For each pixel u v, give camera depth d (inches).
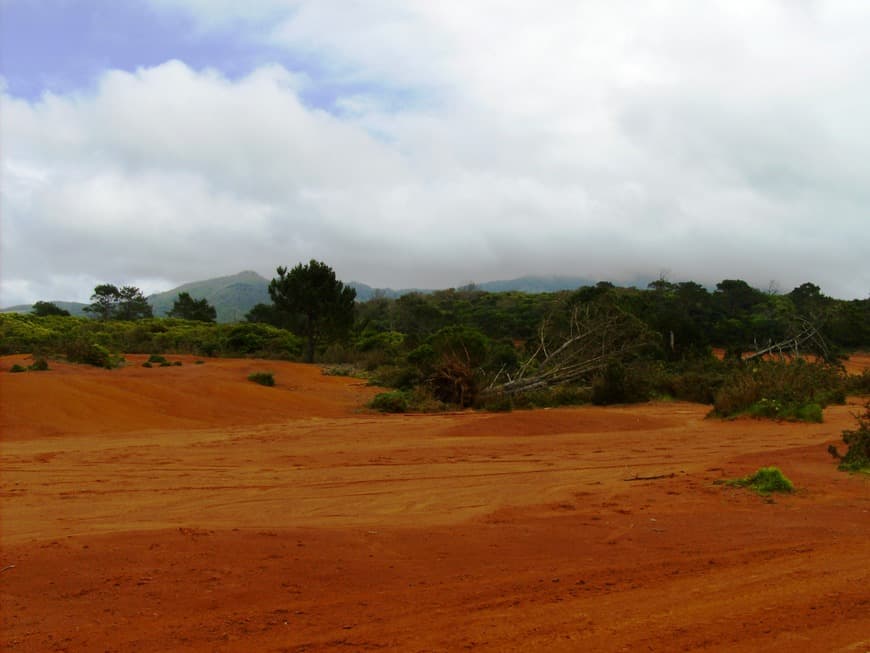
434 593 211.0
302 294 1761.8
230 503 343.9
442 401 983.0
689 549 261.3
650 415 839.1
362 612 194.9
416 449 546.6
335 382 1246.3
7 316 2007.9
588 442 595.5
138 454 500.7
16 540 264.5
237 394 853.2
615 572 232.5
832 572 229.8
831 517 312.8
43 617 189.9
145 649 170.6
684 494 367.2
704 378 1067.9
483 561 245.6
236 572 227.9
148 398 748.6
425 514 324.5
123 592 208.5
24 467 439.8
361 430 682.2
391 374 1243.8
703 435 645.3
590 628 181.6
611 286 2797.7
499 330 2682.1
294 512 326.0
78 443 551.8
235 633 180.1
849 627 179.6
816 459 470.6
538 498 361.7
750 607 196.5
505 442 594.2
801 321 1828.2
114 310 3533.5
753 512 324.2
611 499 357.1
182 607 197.6
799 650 164.9
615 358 1122.7
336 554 250.5
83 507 330.3
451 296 3676.2
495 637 176.1
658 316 1507.1
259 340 1921.8
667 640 172.6
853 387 1114.1
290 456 502.3
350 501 352.8
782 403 769.6
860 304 2694.4
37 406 639.1
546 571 233.9
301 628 183.5
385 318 3326.8
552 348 1266.0
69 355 1080.8
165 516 312.7
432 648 169.5
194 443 570.6
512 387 1059.9
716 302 2711.6
